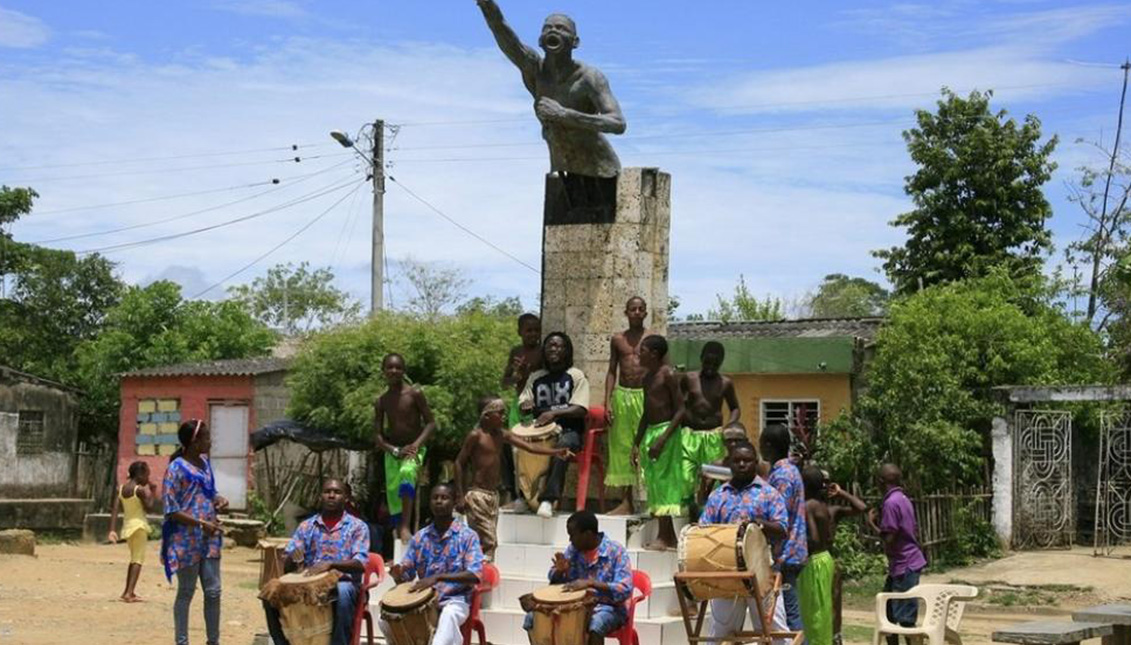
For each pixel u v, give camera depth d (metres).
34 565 22.53
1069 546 27.48
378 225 31.42
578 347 14.59
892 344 28.39
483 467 13.21
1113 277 33.62
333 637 11.29
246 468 33.09
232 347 40.75
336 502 11.66
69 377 39.25
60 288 42.53
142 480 18.69
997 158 35.66
